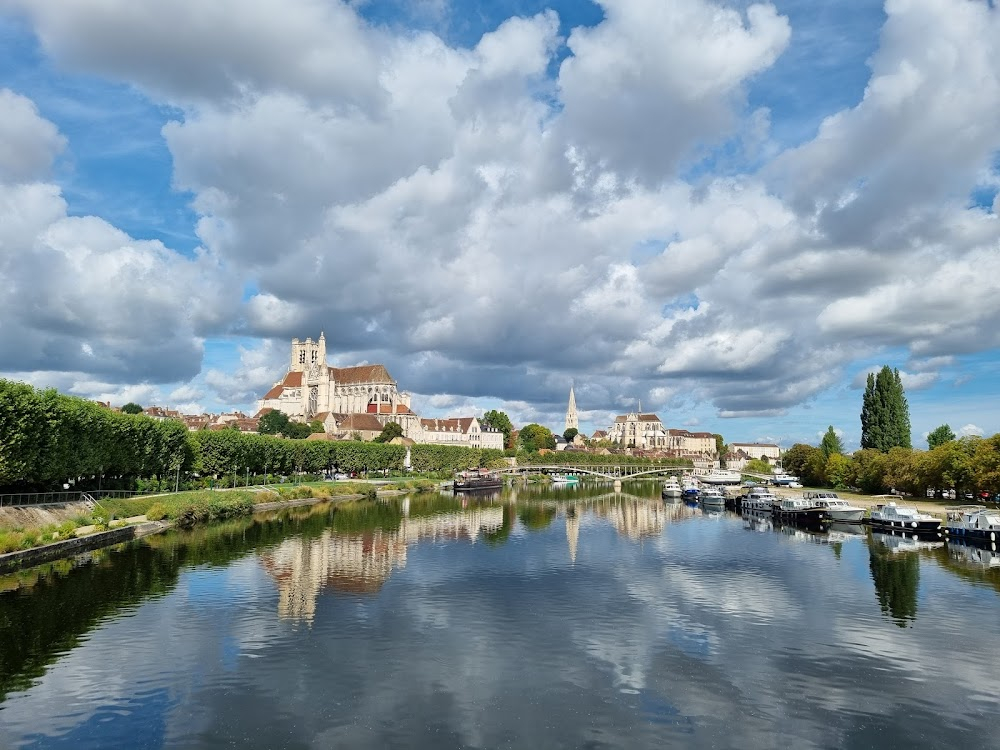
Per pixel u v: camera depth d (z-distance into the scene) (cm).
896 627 4288
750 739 2802
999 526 7600
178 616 4366
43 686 3238
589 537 8319
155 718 2925
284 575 5612
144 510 8569
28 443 6869
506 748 2697
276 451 14538
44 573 5422
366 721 2914
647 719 2973
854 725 2944
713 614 4575
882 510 9394
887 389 16050
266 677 3375
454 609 4641
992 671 3550
